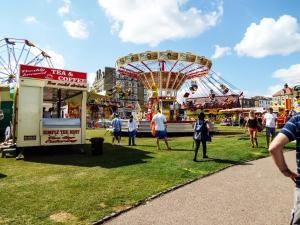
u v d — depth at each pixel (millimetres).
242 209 5418
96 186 7078
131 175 8281
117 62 27219
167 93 27531
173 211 5363
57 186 7078
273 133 14672
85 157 11953
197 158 11250
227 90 31391
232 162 10367
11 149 12242
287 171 2365
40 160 11258
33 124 12570
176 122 25219
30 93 12547
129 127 16500
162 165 9766
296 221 2348
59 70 13203
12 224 4738
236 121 49781
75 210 5383
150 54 24734
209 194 6418
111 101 56281
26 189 6820
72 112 18750
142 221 4895
